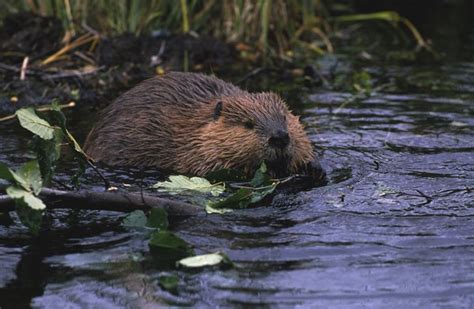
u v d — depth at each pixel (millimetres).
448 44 19812
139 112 12438
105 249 8891
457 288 8031
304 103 15172
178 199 10430
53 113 9984
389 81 16688
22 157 12031
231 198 9953
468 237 9195
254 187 10633
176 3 18500
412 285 8094
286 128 11352
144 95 12633
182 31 18469
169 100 12438
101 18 18141
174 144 12031
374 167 11742
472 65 17891
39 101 15023
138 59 17172
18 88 15484
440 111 14562
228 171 11172
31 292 7949
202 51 17672
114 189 10273
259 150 11234
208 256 8547
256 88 16203
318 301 7746
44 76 15867
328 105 15023
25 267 8477
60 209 9945
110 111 12727
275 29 19375
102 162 12297
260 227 9492
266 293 7902
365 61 18359
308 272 8336
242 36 18672
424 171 11547
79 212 9883
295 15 20203
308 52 19094
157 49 17500
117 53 17062
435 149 12539
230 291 7934
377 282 8148
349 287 8047
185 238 9156
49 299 7809
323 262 8578
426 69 17625
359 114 14430
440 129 13531
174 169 11938
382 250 8867
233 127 11523
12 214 9914
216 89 12586
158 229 9359
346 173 11492
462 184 10977
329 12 22734
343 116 14320
